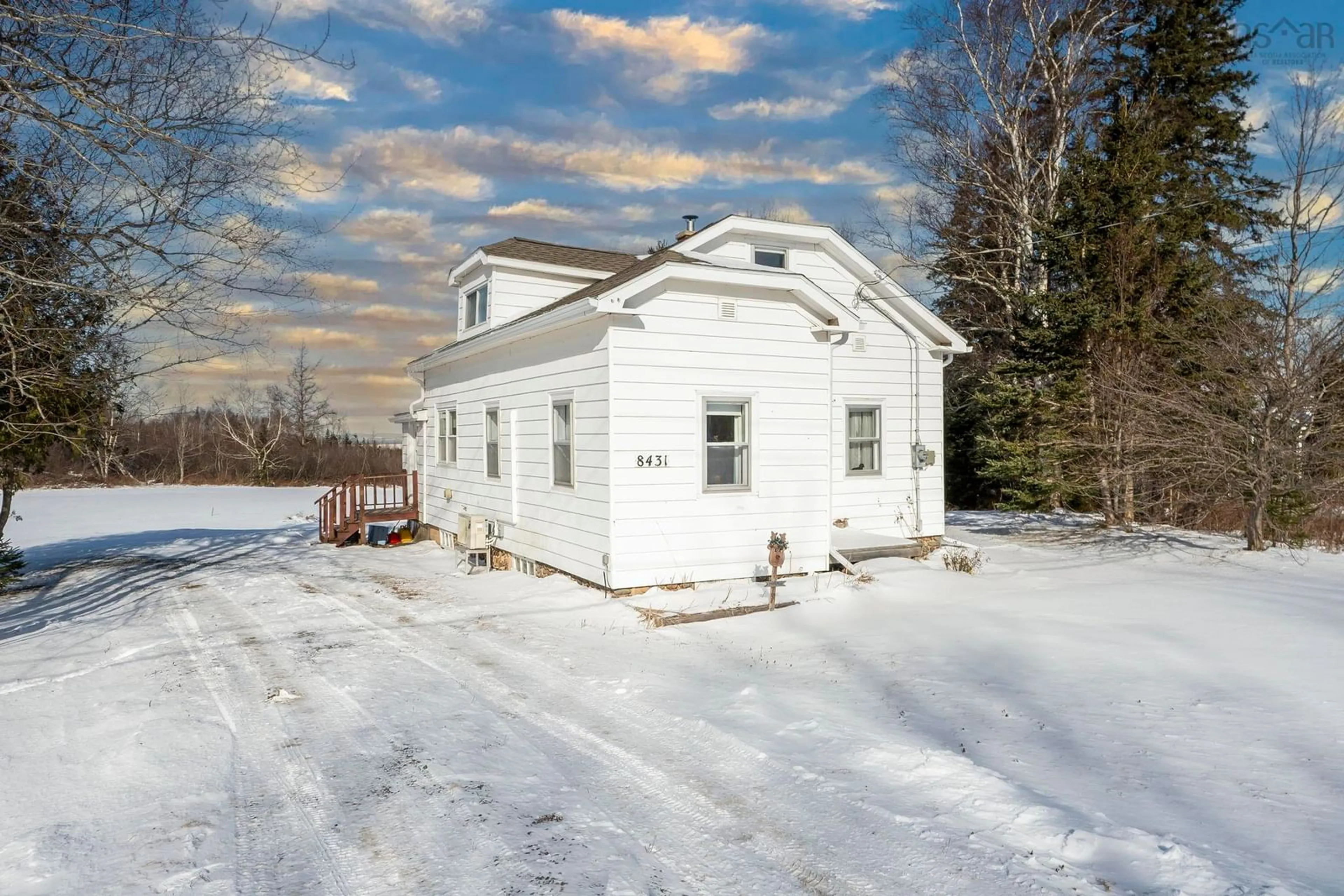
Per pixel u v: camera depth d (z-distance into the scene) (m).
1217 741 5.43
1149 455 16.47
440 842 4.30
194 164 9.09
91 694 7.19
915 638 8.62
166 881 3.93
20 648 9.11
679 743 5.79
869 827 4.35
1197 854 3.84
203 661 8.30
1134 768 5.00
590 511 11.47
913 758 5.17
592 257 18.34
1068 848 3.98
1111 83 24.11
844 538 14.30
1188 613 9.41
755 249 14.68
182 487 49.41
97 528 25.91
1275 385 13.41
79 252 9.01
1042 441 17.48
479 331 17.55
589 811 4.66
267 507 33.94
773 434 11.98
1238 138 24.48
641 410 11.04
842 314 12.12
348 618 10.43
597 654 8.37
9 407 11.27
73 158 8.79
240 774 5.33
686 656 8.25
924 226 26.39
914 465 15.70
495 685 7.31
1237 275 19.92
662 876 3.91
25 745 5.93
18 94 7.14
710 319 11.48
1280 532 14.73
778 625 9.50
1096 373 16.92
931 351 15.99
